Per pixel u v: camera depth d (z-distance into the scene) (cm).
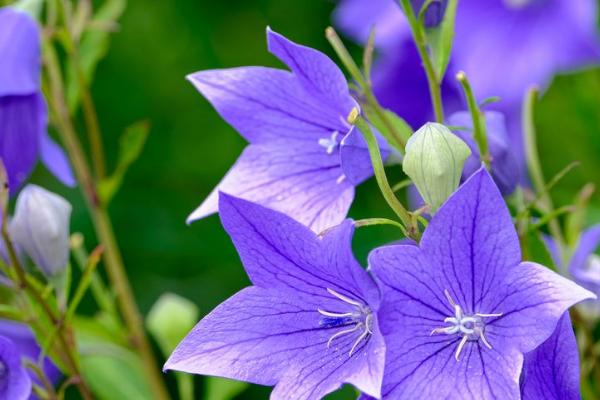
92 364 74
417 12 61
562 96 81
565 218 77
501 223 56
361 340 58
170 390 81
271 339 58
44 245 66
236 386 72
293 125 61
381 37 79
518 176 62
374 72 79
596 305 66
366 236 81
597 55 74
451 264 56
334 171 61
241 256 57
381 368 55
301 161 61
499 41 76
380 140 60
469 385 56
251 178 61
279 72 61
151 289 82
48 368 70
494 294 56
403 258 56
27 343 69
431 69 61
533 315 56
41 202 66
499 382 56
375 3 80
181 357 57
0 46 69
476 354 56
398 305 56
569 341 56
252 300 58
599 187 80
